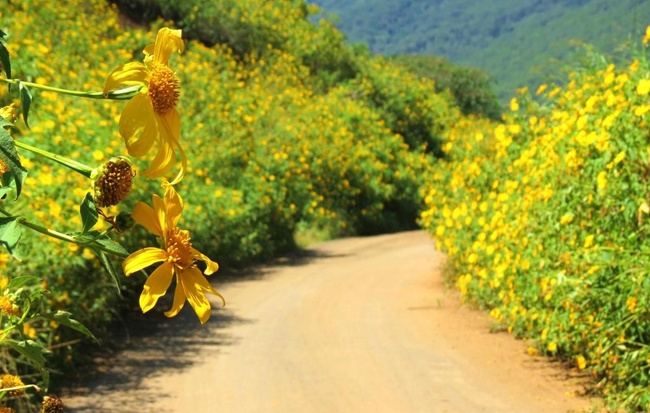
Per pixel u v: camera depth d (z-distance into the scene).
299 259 17.56
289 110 26.03
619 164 6.87
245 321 10.35
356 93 33.84
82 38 19.77
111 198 1.35
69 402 6.67
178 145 1.39
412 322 10.33
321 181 23.88
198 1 30.80
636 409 6.05
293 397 7.04
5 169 1.21
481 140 13.10
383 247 20.41
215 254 14.98
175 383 7.40
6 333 1.63
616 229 6.83
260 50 32.34
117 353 8.41
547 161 8.48
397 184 29.17
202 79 21.78
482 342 9.13
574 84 9.69
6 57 1.30
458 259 12.11
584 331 6.92
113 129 12.60
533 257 8.15
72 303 7.73
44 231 1.29
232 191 16.27
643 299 6.11
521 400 6.86
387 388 7.33
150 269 10.52
